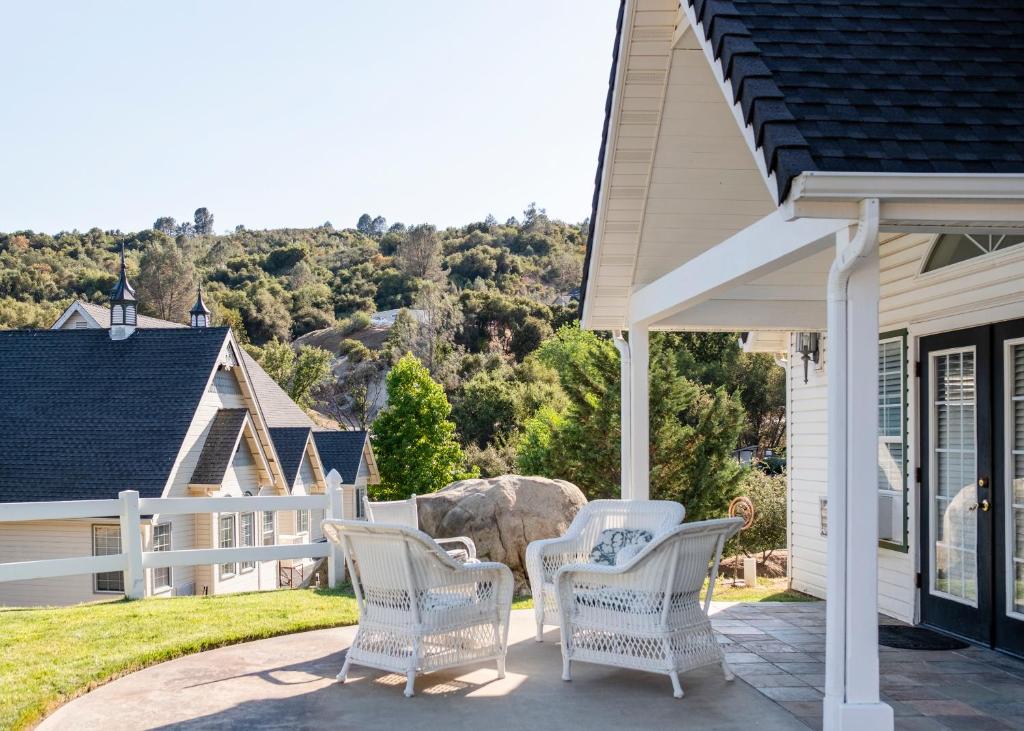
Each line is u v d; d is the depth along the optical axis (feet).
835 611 13.53
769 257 16.88
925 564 23.52
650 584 16.67
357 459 82.53
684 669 16.52
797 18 15.17
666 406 48.91
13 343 64.54
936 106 13.33
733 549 45.57
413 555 16.33
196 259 244.01
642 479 26.84
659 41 22.54
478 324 173.06
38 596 51.57
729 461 49.75
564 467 52.01
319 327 208.33
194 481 57.26
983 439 21.01
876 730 13.20
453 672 18.07
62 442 56.39
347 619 22.71
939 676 18.07
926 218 12.96
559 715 15.14
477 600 17.51
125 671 17.79
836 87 13.50
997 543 20.49
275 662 18.72
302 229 318.24
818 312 27.58
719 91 23.43
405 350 163.43
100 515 26.86
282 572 68.39
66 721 14.67
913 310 24.07
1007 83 13.92
